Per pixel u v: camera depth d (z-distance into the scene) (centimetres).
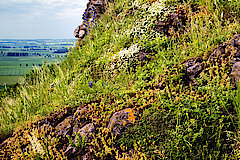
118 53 687
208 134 326
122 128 390
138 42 679
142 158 326
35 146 423
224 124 330
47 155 402
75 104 519
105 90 547
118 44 744
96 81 652
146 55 623
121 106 451
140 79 550
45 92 644
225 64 412
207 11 619
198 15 604
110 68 666
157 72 535
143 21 732
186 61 498
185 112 367
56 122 489
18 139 473
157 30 685
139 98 461
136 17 793
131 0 900
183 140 329
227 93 365
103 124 427
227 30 500
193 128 336
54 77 825
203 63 464
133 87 522
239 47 429
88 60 764
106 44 809
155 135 359
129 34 737
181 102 391
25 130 503
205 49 493
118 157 357
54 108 538
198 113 353
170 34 650
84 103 520
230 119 335
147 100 442
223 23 560
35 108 602
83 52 877
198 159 308
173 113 376
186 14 659
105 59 714
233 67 403
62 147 422
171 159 319
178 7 689
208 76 439
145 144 353
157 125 371
